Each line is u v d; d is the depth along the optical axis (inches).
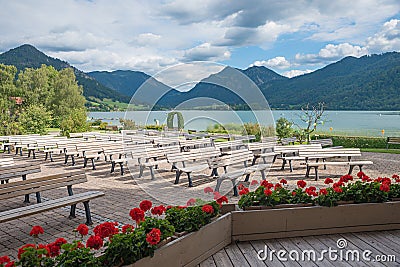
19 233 155.9
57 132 749.3
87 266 83.3
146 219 110.2
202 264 115.6
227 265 115.0
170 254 102.9
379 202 144.6
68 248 87.8
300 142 480.4
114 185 258.4
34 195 231.0
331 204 138.0
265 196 138.7
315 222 138.3
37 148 431.5
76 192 237.1
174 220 118.3
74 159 394.9
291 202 142.1
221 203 135.9
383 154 425.4
